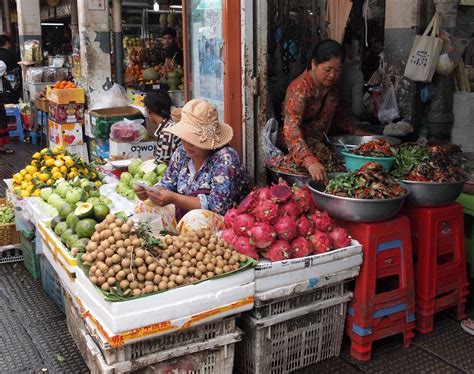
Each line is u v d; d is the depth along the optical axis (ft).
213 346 8.27
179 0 35.76
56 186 13.23
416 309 10.62
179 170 11.45
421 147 11.10
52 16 48.96
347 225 9.72
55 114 24.82
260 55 11.64
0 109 28.60
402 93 18.72
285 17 15.11
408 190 10.16
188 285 7.78
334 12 13.93
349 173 9.79
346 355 9.97
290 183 11.46
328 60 11.75
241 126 11.89
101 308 7.61
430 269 10.36
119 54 26.99
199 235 8.61
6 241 14.79
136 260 7.73
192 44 13.37
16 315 11.80
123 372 7.64
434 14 18.15
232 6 11.29
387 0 18.92
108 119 21.56
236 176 10.52
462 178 10.64
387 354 10.00
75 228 9.50
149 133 21.06
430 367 9.59
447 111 18.42
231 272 8.10
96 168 15.96
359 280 9.56
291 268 8.71
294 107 11.98
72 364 9.93
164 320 7.62
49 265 12.07
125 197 13.30
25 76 36.06
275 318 8.85
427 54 17.17
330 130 14.16
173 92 24.11
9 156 28.89
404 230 9.74
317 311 9.41
